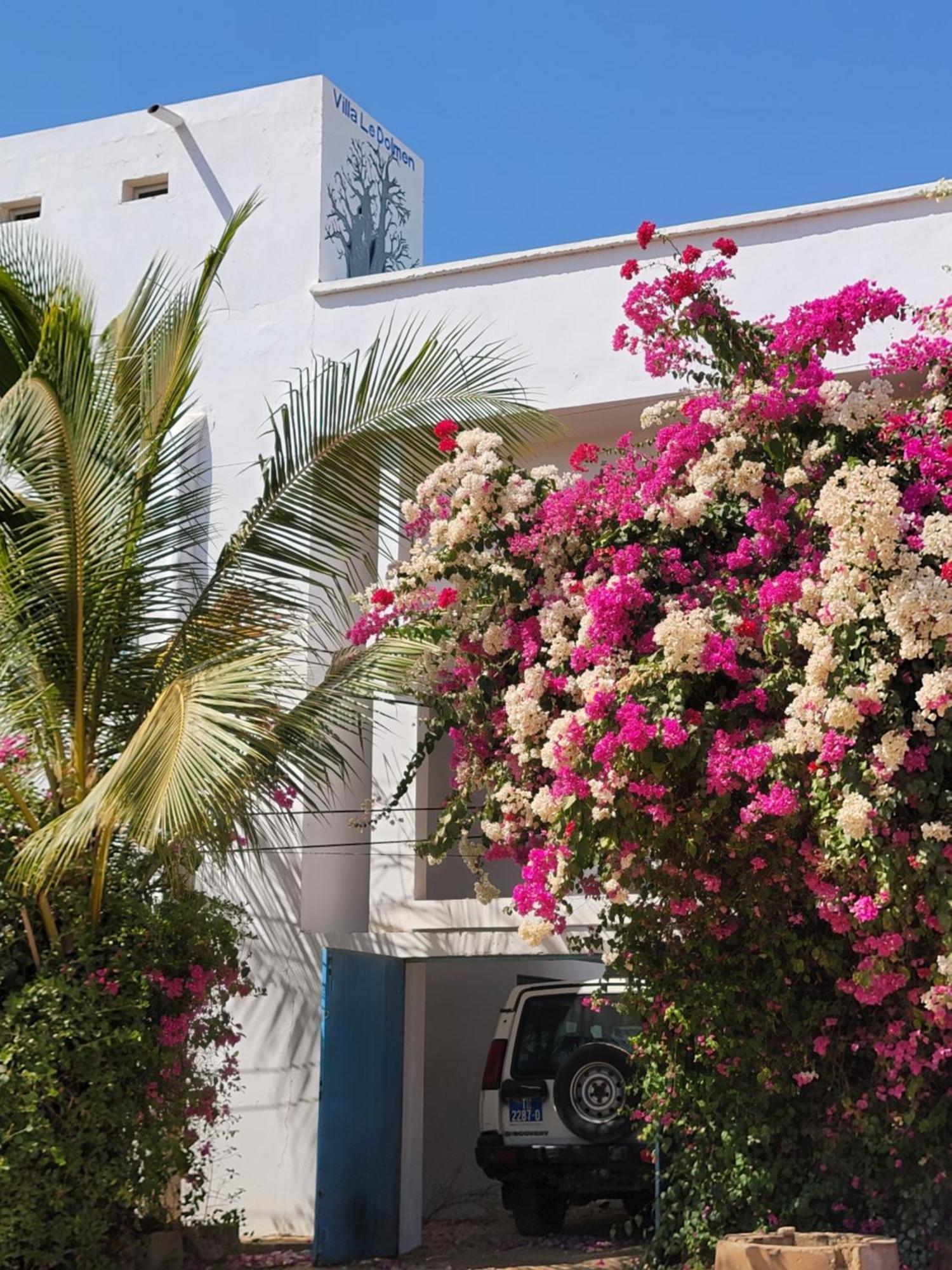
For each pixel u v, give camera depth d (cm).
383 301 1327
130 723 977
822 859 750
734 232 1216
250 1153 1178
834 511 692
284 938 1213
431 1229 1250
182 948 991
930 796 701
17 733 964
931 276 1155
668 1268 928
